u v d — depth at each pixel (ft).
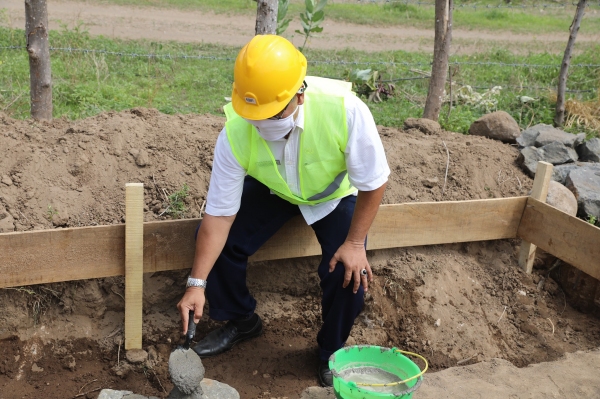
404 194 14.24
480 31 42.60
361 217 9.74
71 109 19.71
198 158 13.75
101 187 12.71
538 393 10.73
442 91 19.39
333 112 9.14
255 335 12.23
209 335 11.87
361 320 12.73
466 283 13.55
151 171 13.20
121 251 10.99
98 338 11.58
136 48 28.55
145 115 14.87
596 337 13.21
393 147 15.47
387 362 9.70
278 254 12.00
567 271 14.12
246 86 8.59
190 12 39.22
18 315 11.18
